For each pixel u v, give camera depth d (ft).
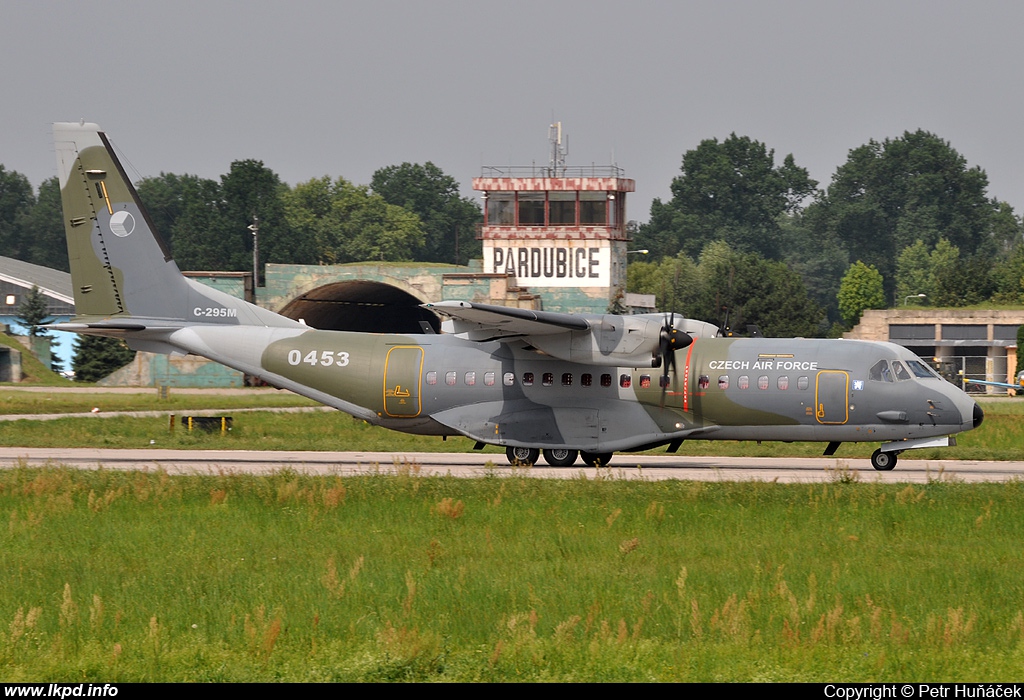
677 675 140.67
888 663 146.72
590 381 348.38
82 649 152.56
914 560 209.15
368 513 255.91
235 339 372.79
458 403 357.00
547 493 278.26
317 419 545.03
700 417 343.67
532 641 148.56
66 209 378.12
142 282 378.12
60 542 224.94
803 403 337.31
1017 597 181.16
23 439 435.53
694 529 238.27
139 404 641.81
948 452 407.44
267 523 245.24
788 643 151.94
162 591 183.93
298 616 167.22
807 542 225.35
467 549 218.38
